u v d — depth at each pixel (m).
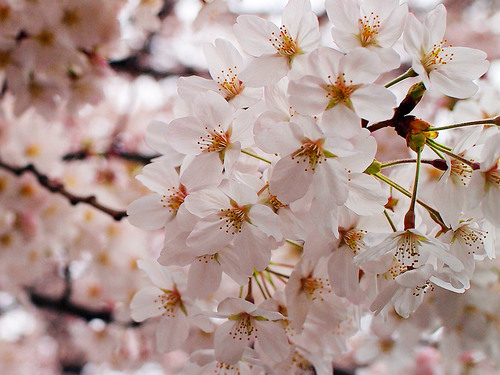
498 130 0.32
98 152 0.73
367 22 0.32
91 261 0.60
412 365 0.61
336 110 0.31
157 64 0.89
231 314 0.34
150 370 0.80
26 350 0.98
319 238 0.32
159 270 0.37
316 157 0.31
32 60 0.47
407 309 0.33
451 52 0.33
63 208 0.58
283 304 0.35
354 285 0.33
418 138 0.32
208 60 0.34
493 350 0.43
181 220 0.32
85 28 0.48
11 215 0.58
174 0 0.83
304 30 0.32
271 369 0.34
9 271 0.61
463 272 0.32
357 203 0.32
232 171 0.32
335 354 0.36
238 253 0.32
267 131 0.31
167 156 0.36
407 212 0.32
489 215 0.32
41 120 0.59
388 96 0.30
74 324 1.00
